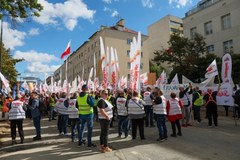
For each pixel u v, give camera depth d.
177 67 33.88
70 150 8.41
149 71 56.44
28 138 10.79
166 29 66.19
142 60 55.19
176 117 9.98
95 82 18.72
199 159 6.84
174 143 8.86
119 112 10.31
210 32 37.75
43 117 20.34
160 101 9.41
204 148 8.02
